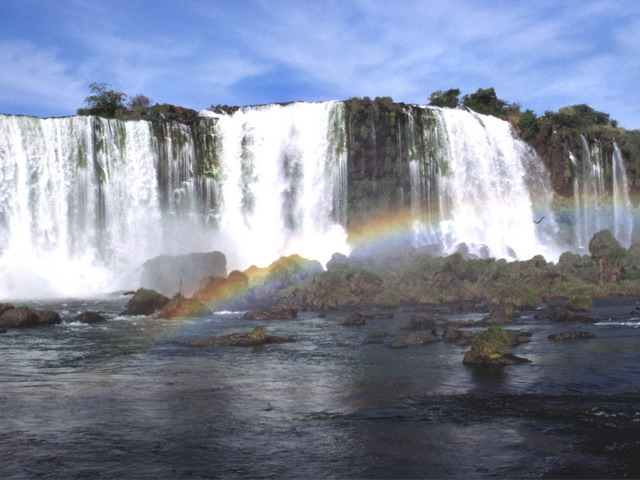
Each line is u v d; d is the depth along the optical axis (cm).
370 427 1098
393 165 5812
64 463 930
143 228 5241
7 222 4816
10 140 4853
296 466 916
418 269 3981
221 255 4688
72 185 5025
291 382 1470
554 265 4431
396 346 1998
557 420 1126
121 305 3612
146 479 872
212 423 1127
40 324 2673
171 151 5409
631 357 1748
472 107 8269
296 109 5791
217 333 2388
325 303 3397
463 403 1249
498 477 870
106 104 6862
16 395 1348
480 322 2567
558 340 2084
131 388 1415
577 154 6881
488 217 6272
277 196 5694
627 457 938
